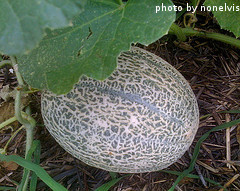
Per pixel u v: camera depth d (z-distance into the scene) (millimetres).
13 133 360
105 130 250
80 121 252
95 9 221
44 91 270
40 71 232
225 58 387
